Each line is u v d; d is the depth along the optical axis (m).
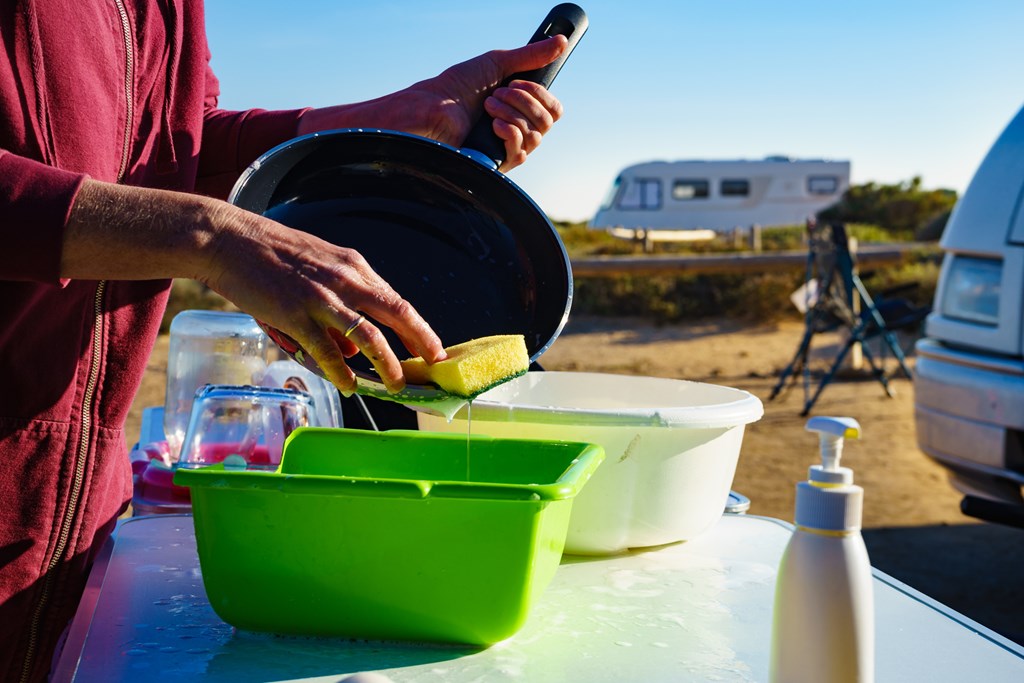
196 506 1.10
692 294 14.99
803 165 26.97
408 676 1.02
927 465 6.08
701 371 10.07
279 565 1.09
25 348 1.22
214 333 2.08
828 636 0.87
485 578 1.07
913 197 32.47
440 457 1.34
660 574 1.38
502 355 1.15
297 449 1.35
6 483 1.25
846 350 8.05
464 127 1.58
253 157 1.63
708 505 1.49
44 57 1.17
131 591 1.27
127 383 1.35
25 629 1.30
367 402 2.12
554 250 1.43
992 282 3.61
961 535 4.69
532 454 1.32
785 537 1.59
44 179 1.00
